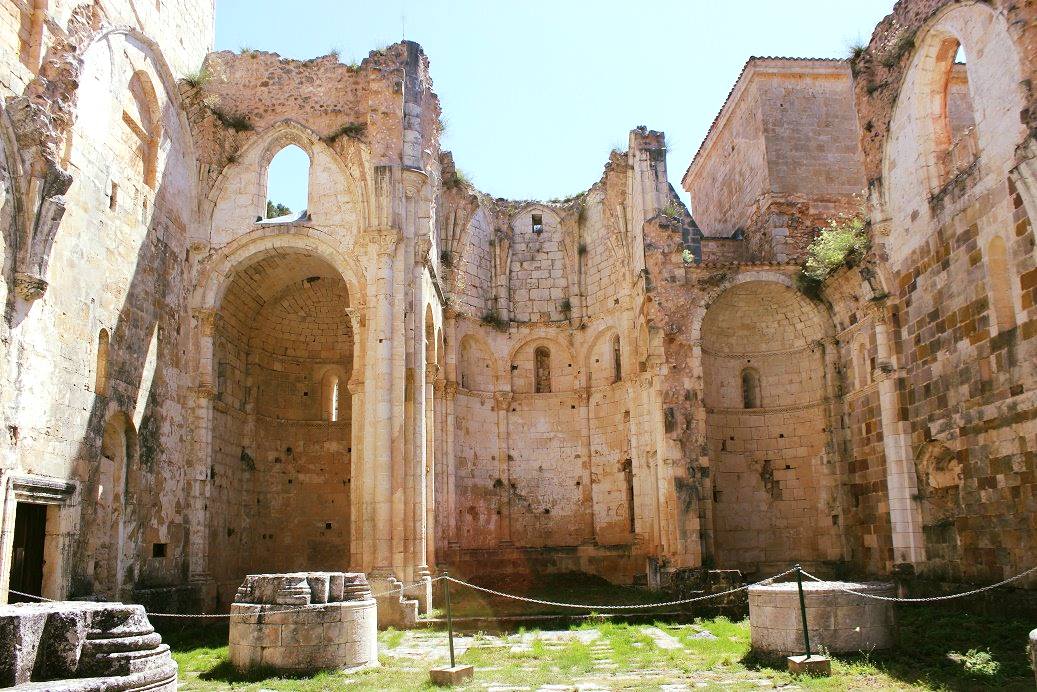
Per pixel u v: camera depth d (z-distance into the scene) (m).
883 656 13.94
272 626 13.99
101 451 18.72
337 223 24.61
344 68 25.83
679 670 13.80
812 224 32.41
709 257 34.28
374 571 21.50
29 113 15.67
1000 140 18.45
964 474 19.86
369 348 23.27
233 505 26.06
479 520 30.86
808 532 28.28
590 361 32.56
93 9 18.66
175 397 23.03
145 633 9.26
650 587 25.72
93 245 18.64
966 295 19.91
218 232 24.78
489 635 18.95
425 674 13.59
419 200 25.03
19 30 15.99
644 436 28.44
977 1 19.47
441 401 29.61
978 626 16.73
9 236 15.30
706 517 25.81
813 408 28.61
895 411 22.86
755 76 34.00
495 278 33.59
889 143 23.94
